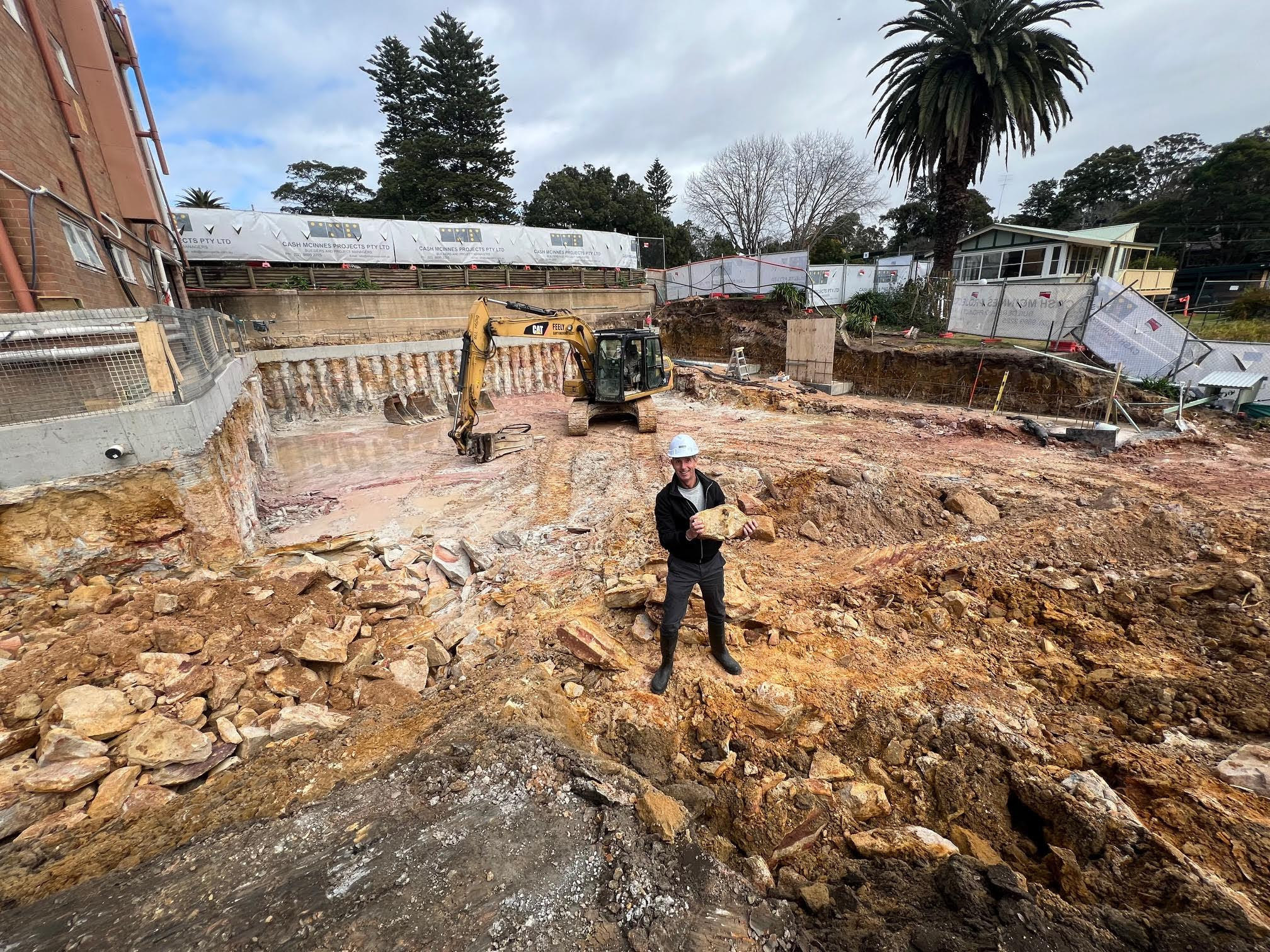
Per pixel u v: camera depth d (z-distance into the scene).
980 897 2.75
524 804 3.34
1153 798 3.67
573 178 46.50
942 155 20.20
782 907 2.83
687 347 25.98
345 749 4.00
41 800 3.37
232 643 4.71
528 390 22.56
